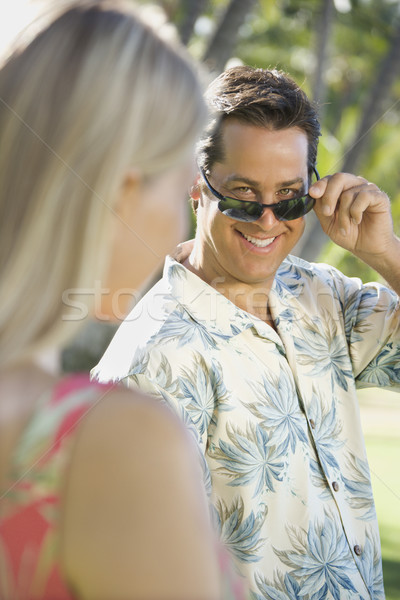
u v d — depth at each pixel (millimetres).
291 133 2064
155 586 716
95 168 794
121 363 1929
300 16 15828
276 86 2074
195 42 10766
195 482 773
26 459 764
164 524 729
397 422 9109
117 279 854
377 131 14312
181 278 2027
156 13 873
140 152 819
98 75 801
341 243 2297
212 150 2082
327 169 8133
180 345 1901
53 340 800
